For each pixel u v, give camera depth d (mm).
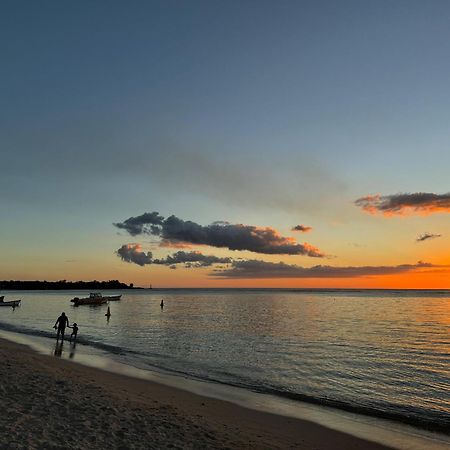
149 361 24203
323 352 29047
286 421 13047
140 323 50938
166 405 13438
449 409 15352
